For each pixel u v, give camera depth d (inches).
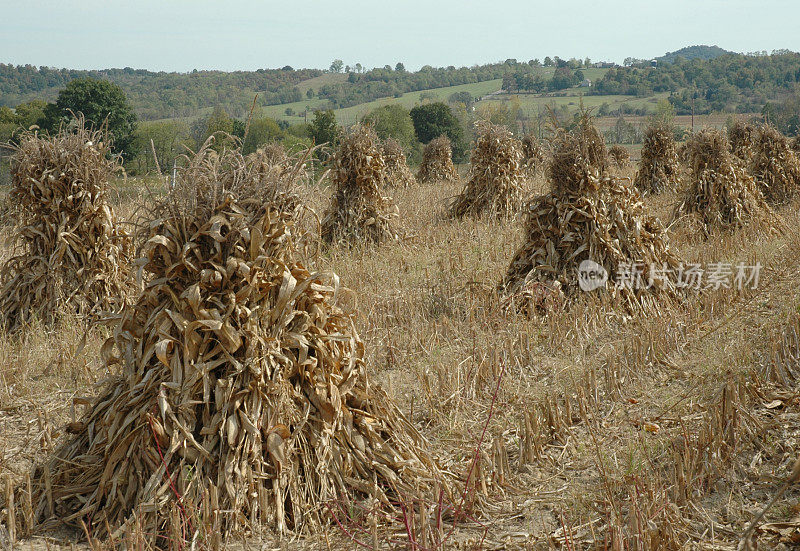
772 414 192.1
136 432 150.6
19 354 252.7
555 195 309.6
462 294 319.0
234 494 142.9
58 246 292.4
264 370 155.5
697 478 158.4
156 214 162.9
